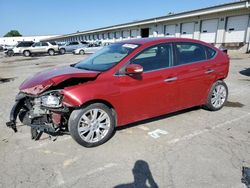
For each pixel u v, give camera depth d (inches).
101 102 149.1
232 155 137.2
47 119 147.6
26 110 162.6
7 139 165.3
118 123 157.6
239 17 833.5
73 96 136.9
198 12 952.3
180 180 116.3
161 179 117.4
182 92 181.5
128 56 157.9
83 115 143.6
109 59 166.1
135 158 136.9
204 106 210.5
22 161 136.6
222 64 205.8
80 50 1173.1
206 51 199.3
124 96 153.6
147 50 165.5
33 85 147.6
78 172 125.2
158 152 142.9
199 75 188.7
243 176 118.0
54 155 142.7
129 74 152.6
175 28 1145.4
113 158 137.6
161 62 170.4
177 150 144.6
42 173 124.9
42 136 168.6
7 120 203.6
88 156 140.6
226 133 166.6
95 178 119.8
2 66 701.3
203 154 139.3
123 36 1670.8
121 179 118.5
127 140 158.7
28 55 1144.8
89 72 150.4
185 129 174.2
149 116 170.2
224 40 902.4
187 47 187.0
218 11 866.8
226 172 121.5
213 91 204.4
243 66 500.4
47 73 163.3
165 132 169.8
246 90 288.5
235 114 203.5
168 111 179.6
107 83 148.2
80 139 145.4
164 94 171.2
